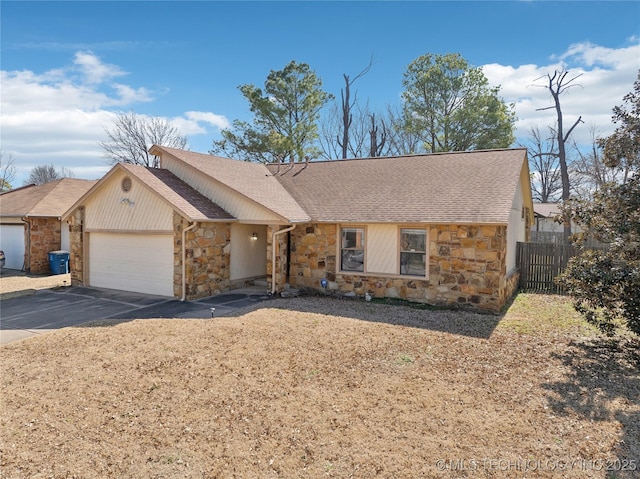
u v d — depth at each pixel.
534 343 8.15
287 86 28.17
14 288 14.73
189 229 12.20
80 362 6.98
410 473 3.95
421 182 13.41
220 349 7.61
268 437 4.61
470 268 11.08
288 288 13.63
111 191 14.02
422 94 28.11
